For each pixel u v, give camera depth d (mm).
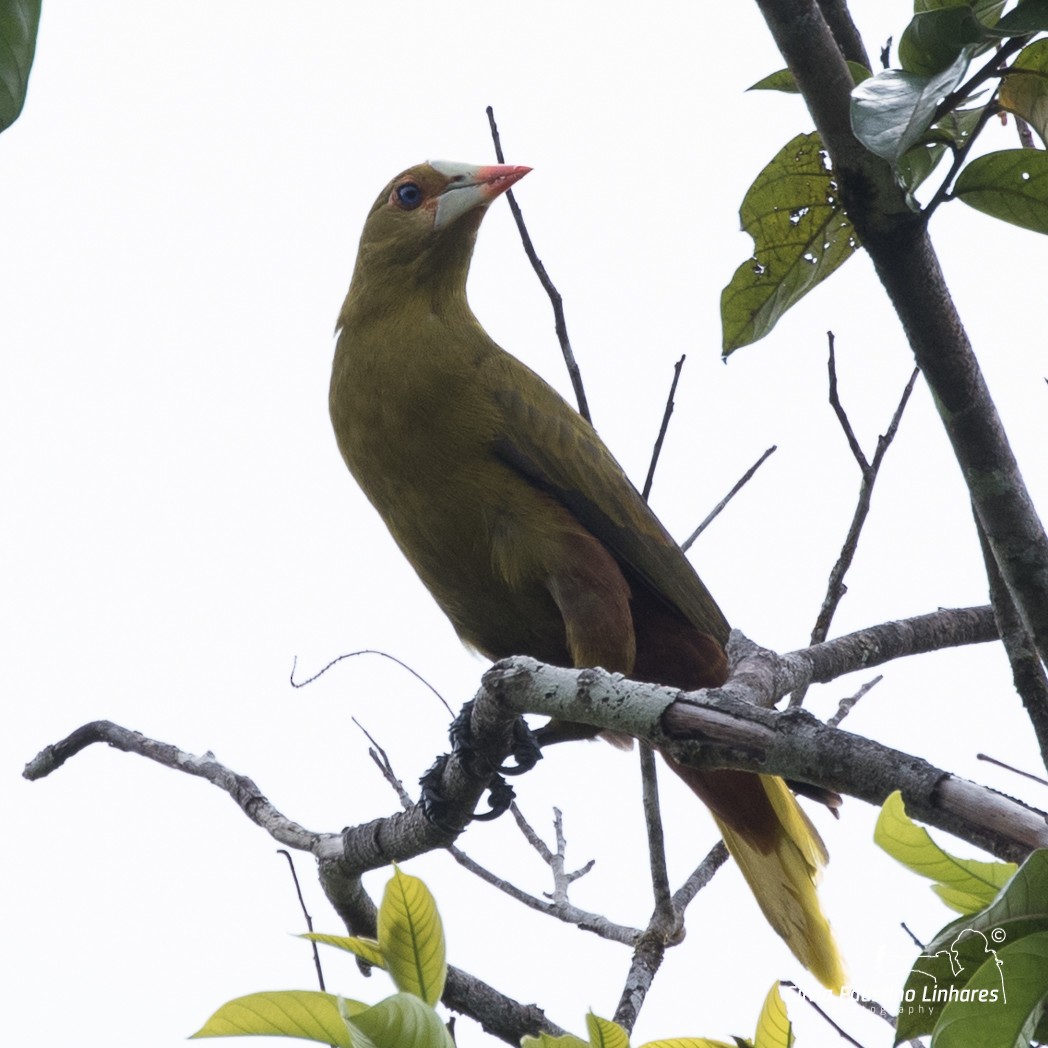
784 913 10500
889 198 5770
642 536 11055
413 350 10750
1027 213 6184
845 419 8859
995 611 7031
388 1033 5211
